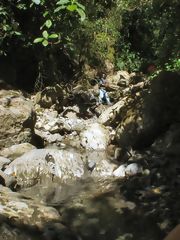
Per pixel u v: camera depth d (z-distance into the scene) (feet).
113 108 32.58
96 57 51.88
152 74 43.01
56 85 37.93
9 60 40.29
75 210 18.07
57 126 31.73
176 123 25.79
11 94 30.94
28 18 39.42
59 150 23.54
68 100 38.47
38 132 30.83
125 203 18.66
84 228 16.38
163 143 24.59
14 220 15.61
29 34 39.75
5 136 26.03
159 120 25.88
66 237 15.14
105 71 53.36
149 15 32.58
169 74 27.35
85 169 23.17
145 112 26.21
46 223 15.94
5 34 36.73
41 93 37.29
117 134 27.32
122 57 59.21
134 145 25.71
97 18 52.75
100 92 40.55
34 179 21.72
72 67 48.29
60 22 37.01
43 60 42.68
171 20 29.50
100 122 31.83
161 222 16.63
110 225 16.62
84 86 45.85
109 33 55.83
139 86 34.35
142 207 18.12
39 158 22.48
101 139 28.40
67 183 21.81
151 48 59.16
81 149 28.17
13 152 25.03
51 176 22.00
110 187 20.80
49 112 35.73
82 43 48.49
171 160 21.99
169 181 20.33
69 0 12.09
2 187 18.53
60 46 42.73
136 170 22.20
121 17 56.90
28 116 26.99
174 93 26.66
